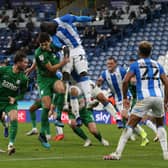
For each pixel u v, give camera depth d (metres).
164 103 28.69
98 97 40.84
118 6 97.31
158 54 83.38
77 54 36.28
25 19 100.50
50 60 32.25
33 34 94.88
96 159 28.92
